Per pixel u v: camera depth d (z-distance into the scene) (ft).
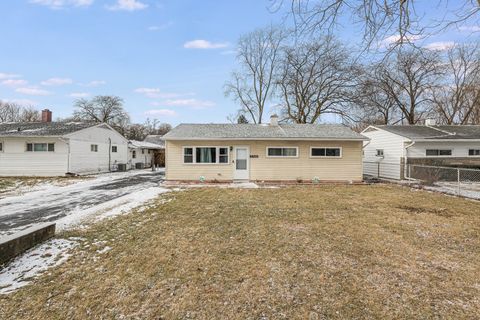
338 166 48.70
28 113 155.84
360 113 83.15
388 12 13.88
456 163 51.85
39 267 13.09
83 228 19.44
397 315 9.18
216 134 48.14
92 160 67.67
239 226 19.98
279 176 48.32
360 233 18.29
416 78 74.64
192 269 12.84
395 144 55.36
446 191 37.93
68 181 50.90
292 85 86.28
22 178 54.29
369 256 14.35
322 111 84.64
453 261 13.74
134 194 34.83
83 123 71.56
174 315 9.30
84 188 42.09
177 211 24.91
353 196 33.65
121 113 148.36
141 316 9.26
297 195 34.30
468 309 9.52
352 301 10.05
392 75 60.70
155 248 15.56
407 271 12.57
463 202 29.78
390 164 56.13
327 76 80.69
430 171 49.34
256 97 96.22
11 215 24.79
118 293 10.71
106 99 143.64
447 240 16.98
